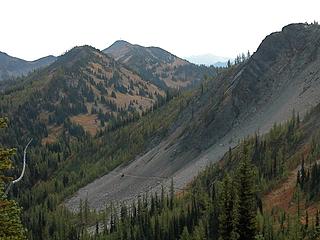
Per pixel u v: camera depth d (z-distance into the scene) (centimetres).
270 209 11481
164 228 12800
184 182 18775
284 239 8719
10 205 1656
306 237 8088
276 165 14025
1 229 1609
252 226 3609
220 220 3878
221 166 16850
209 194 14438
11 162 1711
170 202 15238
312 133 14962
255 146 16000
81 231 17050
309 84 19662
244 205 3622
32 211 19600
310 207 10888
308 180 11794
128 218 15112
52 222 17862
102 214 18200
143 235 13338
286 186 12681
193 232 10844
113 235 14062
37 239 17000
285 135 15700
